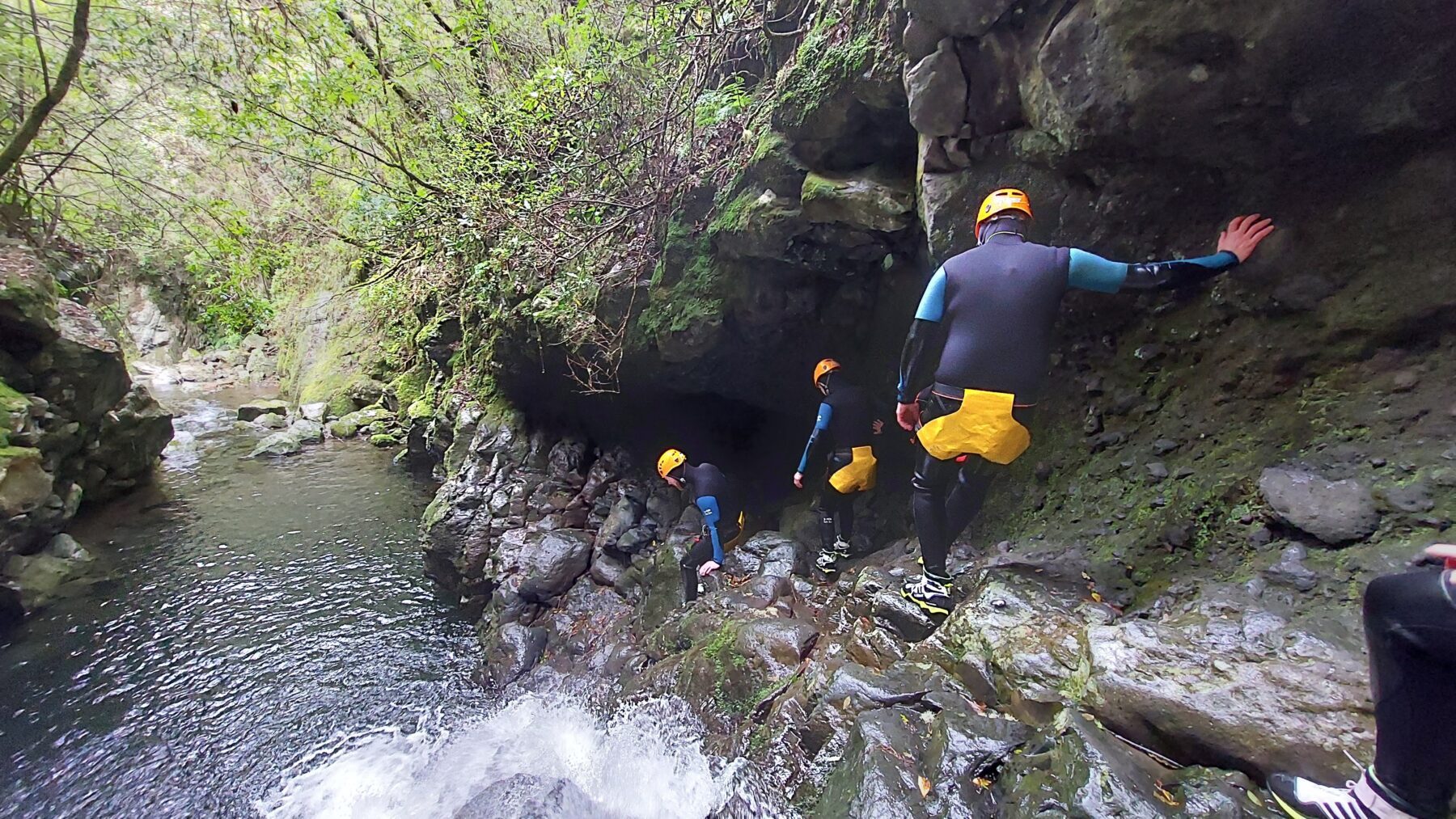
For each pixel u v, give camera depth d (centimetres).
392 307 1058
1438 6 160
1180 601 216
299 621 624
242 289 1503
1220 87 196
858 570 369
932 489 258
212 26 620
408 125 665
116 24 621
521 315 654
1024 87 240
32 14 611
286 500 915
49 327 675
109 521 814
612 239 543
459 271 805
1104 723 177
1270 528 215
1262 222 222
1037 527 297
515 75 580
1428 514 181
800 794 216
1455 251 196
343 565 733
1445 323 202
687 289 467
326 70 584
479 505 699
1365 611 126
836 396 392
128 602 648
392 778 420
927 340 239
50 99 632
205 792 426
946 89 257
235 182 905
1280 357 239
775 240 374
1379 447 203
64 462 734
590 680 456
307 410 1309
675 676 347
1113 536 261
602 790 292
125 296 1728
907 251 360
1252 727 155
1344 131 199
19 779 436
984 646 229
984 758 180
